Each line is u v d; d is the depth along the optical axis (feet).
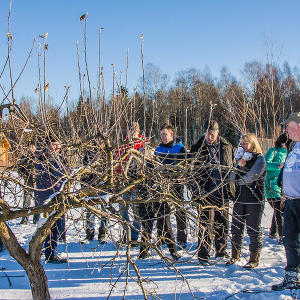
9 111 9.91
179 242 16.29
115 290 12.29
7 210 9.64
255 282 12.64
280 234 18.07
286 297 10.71
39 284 10.21
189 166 10.35
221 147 14.67
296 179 12.07
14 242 9.90
